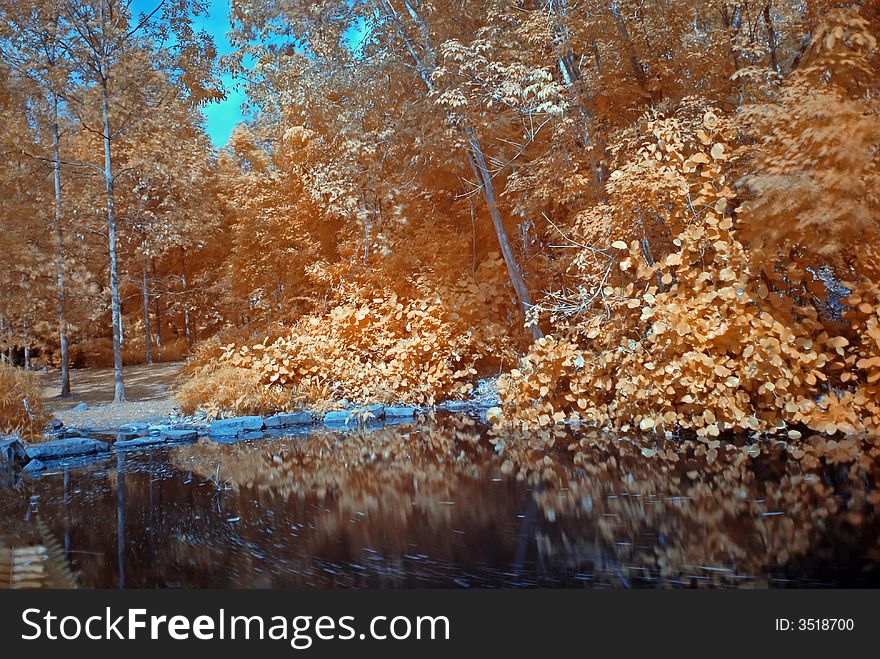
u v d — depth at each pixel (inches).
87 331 513.7
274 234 447.8
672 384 190.9
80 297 398.9
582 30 236.2
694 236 187.8
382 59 304.8
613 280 235.1
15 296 375.6
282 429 262.5
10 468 183.9
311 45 350.9
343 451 203.5
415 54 294.0
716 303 186.1
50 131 413.7
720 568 86.2
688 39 230.8
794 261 180.4
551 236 319.6
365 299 360.5
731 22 218.4
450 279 348.5
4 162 391.9
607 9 229.6
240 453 206.1
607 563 91.0
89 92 379.9
